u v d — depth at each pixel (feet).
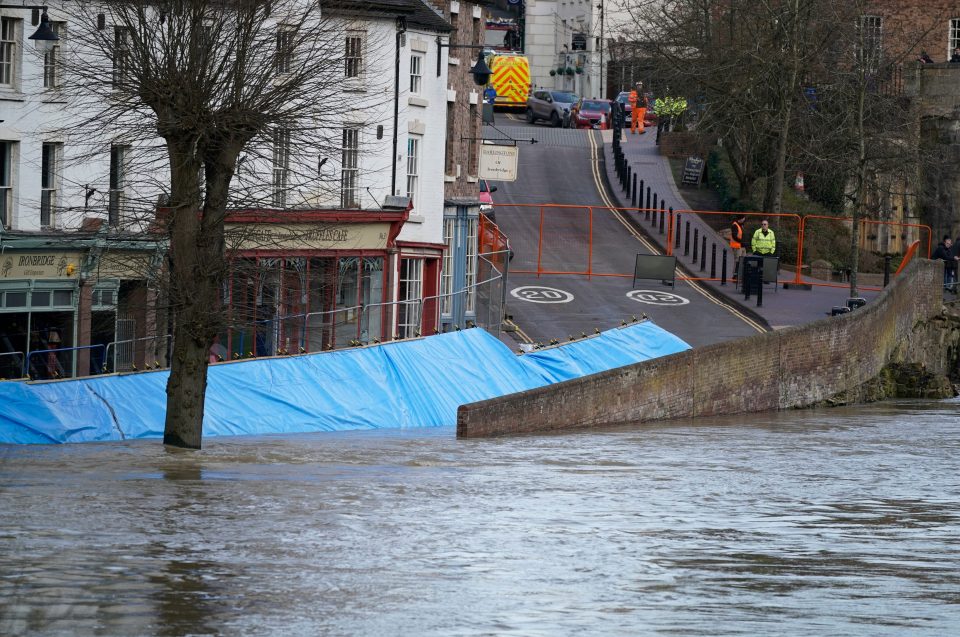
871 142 416.05
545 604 109.70
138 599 106.52
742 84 426.10
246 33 202.28
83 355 248.52
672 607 110.01
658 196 488.02
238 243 206.49
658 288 371.76
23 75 244.22
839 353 314.96
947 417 291.17
